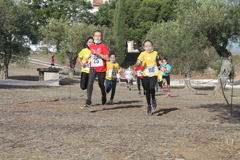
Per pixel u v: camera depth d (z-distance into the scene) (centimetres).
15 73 2669
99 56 625
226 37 1349
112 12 5416
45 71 1900
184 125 463
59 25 2948
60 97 920
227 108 764
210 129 428
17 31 1759
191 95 1360
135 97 1108
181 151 299
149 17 4788
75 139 344
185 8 1531
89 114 557
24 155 275
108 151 294
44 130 391
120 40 4950
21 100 777
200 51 2161
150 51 581
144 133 387
